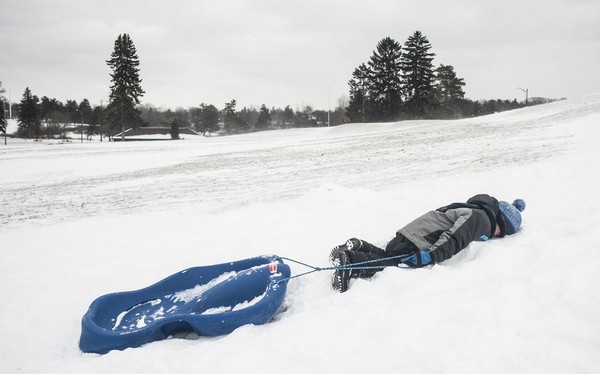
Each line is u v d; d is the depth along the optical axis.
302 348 3.19
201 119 122.06
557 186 8.06
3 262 7.10
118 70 66.12
